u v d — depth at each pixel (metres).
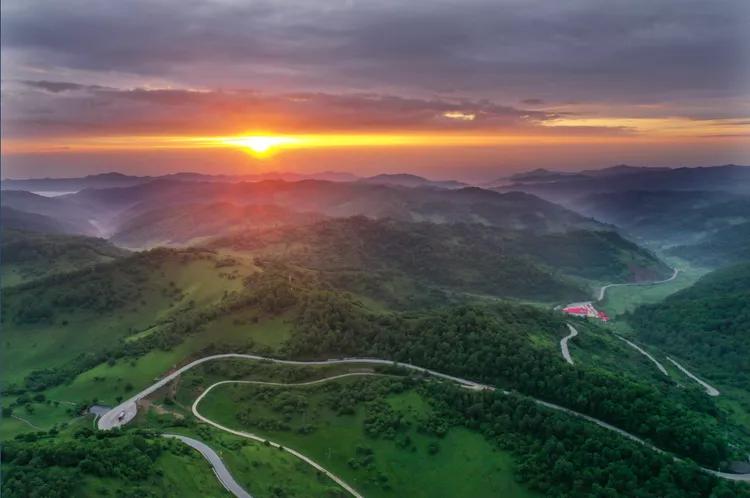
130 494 132.12
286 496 160.25
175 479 146.38
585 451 169.00
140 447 152.50
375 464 185.88
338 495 170.12
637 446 169.25
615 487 156.75
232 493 153.00
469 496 170.75
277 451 186.38
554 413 187.50
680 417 179.25
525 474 170.75
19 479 126.44
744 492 151.25
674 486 154.50
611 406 185.75
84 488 127.69
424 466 183.12
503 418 189.88
